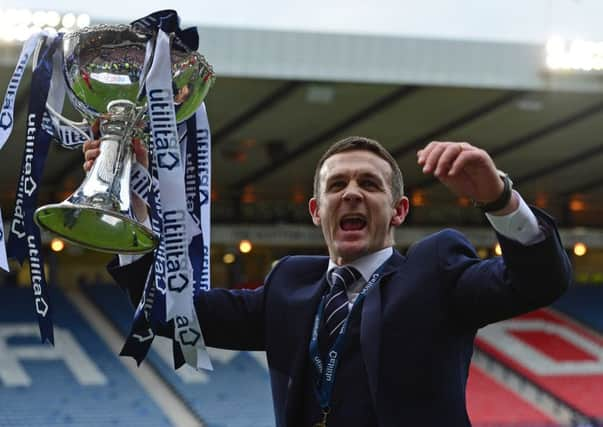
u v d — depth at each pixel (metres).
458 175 3.75
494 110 31.45
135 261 4.67
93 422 30.17
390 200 4.36
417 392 4.04
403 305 4.13
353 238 4.30
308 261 4.59
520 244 3.85
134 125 4.39
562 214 43.59
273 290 4.51
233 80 28.12
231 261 43.22
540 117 32.38
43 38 4.53
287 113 31.38
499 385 35.12
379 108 30.97
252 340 4.71
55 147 32.72
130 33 4.32
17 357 33.66
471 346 4.28
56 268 41.69
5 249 4.34
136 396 31.92
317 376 4.18
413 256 4.29
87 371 33.22
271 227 40.56
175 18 4.33
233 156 35.16
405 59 28.53
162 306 4.41
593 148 36.00
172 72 4.39
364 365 4.11
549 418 32.84
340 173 4.34
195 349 4.32
